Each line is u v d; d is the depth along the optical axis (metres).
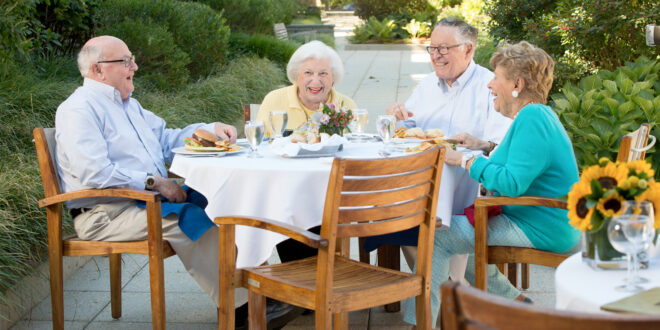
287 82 10.92
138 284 3.99
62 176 3.26
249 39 12.36
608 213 1.80
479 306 1.25
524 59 3.03
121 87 3.52
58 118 3.24
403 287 2.68
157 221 2.99
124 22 7.95
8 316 3.39
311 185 2.83
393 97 10.32
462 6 19.70
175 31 8.91
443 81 4.25
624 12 6.32
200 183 3.00
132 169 3.50
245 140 3.84
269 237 2.88
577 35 6.72
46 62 7.04
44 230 3.96
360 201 2.50
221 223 2.71
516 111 3.12
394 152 3.27
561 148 2.87
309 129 3.55
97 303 3.71
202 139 3.36
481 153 3.28
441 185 3.05
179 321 3.48
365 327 3.36
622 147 2.78
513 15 8.52
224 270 2.76
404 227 2.67
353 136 3.83
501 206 3.01
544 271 4.09
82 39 8.56
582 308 1.67
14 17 5.17
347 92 10.91
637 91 5.04
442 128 4.27
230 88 8.48
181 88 8.18
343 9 36.94
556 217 2.87
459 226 3.08
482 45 13.43
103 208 3.15
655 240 1.88
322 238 2.40
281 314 3.15
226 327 2.79
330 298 2.45
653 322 1.15
